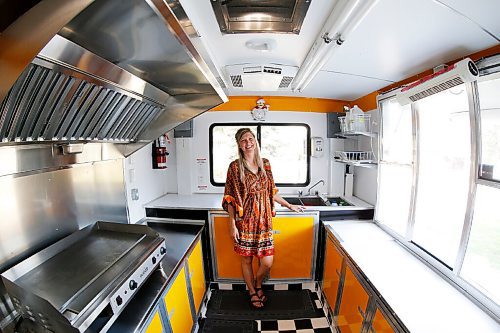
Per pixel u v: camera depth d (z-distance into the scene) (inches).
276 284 101.3
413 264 61.2
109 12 23.2
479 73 45.2
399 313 43.8
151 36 28.7
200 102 60.2
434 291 50.4
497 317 42.2
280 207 99.2
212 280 102.7
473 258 49.8
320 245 98.0
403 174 77.5
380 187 89.3
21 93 29.3
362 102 104.1
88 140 48.4
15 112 31.0
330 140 114.6
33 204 47.9
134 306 47.2
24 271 41.8
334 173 115.1
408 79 73.1
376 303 51.0
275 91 103.2
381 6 39.0
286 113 115.5
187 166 117.2
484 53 49.5
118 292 38.7
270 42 55.6
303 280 101.0
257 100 113.7
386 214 87.7
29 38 18.8
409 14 40.8
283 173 119.6
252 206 82.8
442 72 49.6
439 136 61.5
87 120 43.9
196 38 50.1
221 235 98.4
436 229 62.5
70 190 57.0
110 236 56.4
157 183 110.6
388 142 84.9
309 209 95.5
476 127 47.8
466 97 53.7
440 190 61.3
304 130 117.3
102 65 34.4
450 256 57.9
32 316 36.4
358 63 65.1
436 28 44.3
